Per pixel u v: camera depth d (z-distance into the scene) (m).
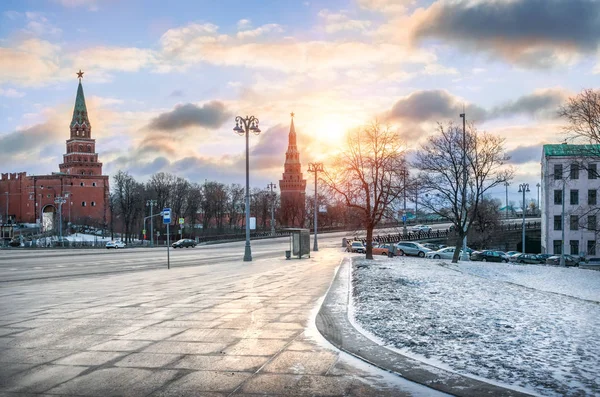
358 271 22.58
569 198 69.69
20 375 6.41
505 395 5.45
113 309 11.71
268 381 6.11
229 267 29.69
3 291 16.42
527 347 7.52
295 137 192.12
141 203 125.06
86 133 165.50
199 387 5.90
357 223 42.22
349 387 5.87
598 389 5.61
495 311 10.93
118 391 5.79
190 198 137.50
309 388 5.84
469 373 6.27
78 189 152.38
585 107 34.56
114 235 135.25
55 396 5.64
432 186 40.31
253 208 154.88
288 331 8.95
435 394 5.60
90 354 7.42
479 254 56.81
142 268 31.03
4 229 108.69
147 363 6.92
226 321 9.96
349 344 7.82
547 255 59.03
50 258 45.38
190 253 55.28
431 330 8.75
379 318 9.93
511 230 90.12
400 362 6.79
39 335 8.79
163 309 11.61
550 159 70.25
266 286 16.98
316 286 16.88
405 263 31.22
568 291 27.06
